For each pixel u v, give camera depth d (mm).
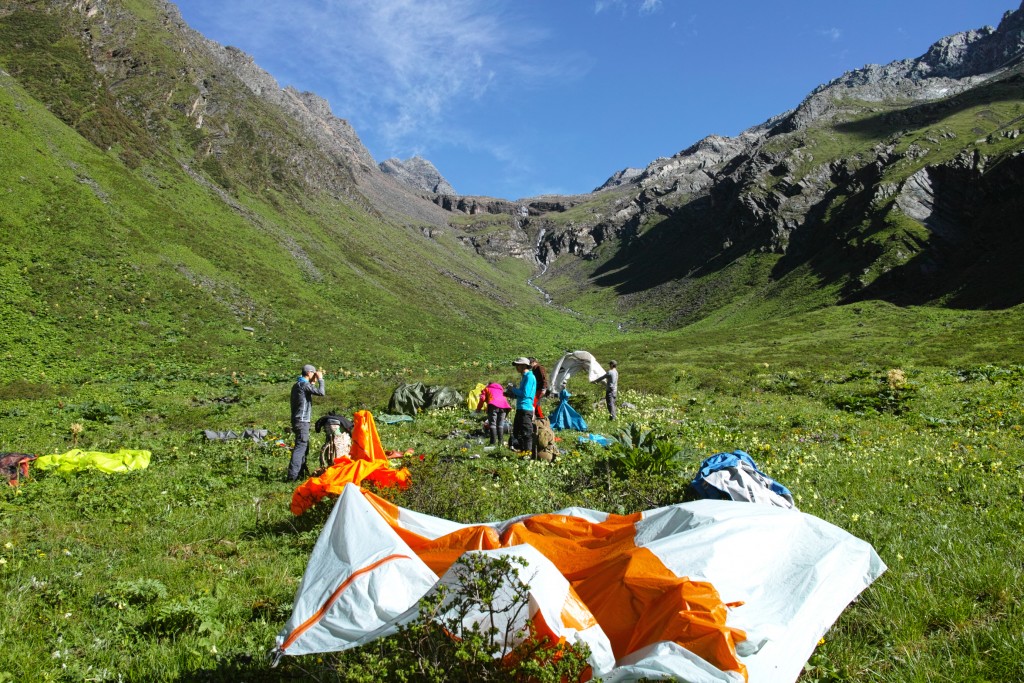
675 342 52312
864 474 9695
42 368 32469
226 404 25219
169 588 5688
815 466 10438
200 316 47344
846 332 48125
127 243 52562
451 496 8008
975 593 4957
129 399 25641
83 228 50719
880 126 147250
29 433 17156
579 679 3191
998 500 7809
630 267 157125
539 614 3305
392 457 10938
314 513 7852
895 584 5094
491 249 186875
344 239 94312
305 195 103812
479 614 3383
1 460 10836
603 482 9102
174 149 85188
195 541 7309
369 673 3301
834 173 125625
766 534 4176
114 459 12211
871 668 4082
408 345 59844
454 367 51094
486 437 14484
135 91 87562
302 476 11180
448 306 88125
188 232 61469
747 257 117188
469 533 4535
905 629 4453
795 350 40500
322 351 48875
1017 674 3799
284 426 19281
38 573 5867
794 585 3916
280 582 5836
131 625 4926
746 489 7543
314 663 3918
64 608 5188
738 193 136625
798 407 20625
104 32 93312
